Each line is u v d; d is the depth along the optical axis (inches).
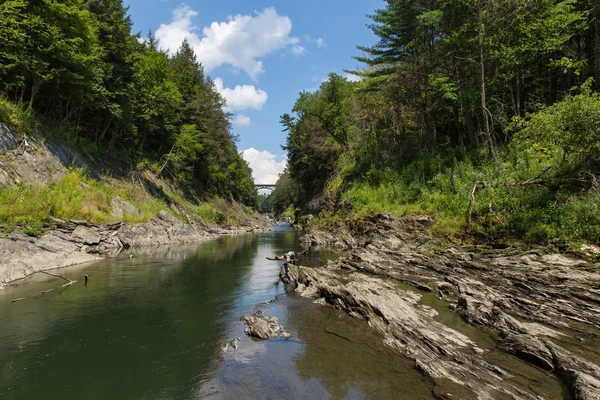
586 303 347.3
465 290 414.0
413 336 303.0
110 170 1250.6
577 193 526.6
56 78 943.0
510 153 756.6
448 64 1005.2
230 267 699.4
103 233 877.2
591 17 794.2
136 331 332.2
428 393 214.2
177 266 698.2
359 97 1565.0
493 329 317.7
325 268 631.2
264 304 432.5
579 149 536.4
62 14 917.8
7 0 832.9
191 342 306.7
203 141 2048.5
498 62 852.0
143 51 1647.4
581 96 518.6
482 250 582.9
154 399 211.8
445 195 809.5
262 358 272.4
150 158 1684.3
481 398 205.5
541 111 653.9
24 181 774.5
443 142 1206.9
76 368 253.3
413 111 1215.6
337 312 396.5
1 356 270.8
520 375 233.8
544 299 375.2
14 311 379.9
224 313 393.7
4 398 210.5
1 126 802.2
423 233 748.0
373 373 244.8
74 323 350.0
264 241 1337.4
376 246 765.9
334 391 219.8
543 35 757.9
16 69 866.1
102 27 1227.2
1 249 545.3
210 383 232.1
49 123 1026.7
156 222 1178.0
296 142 2158.0
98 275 581.9
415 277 529.7
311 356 275.7
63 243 695.1
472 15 874.8
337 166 1669.5
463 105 970.7
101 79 1125.1
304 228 1939.0
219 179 2495.1
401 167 1154.7
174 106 1744.6
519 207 593.0
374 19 1181.7
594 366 225.1
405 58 1163.3
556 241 494.6
